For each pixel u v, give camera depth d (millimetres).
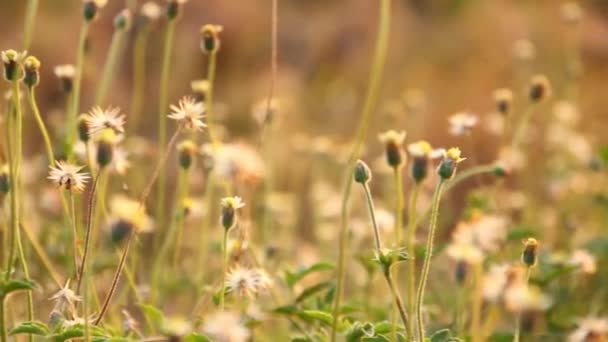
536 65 2887
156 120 2699
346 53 3646
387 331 1243
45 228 1503
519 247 1481
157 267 1403
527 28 3432
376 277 1447
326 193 1771
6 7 3234
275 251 1462
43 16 3178
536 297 1233
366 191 1205
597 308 1466
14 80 1217
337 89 3180
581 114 2705
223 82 3381
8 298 1338
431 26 3686
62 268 1471
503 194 1737
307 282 1589
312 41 3660
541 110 2252
